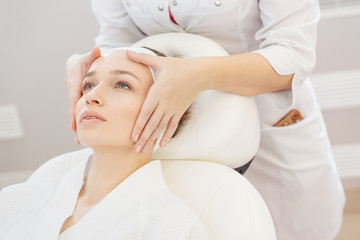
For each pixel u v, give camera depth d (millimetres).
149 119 843
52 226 847
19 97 2312
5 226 919
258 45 1136
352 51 2094
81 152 1090
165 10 1047
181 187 885
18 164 2434
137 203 820
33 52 2242
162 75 838
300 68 962
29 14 2182
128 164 875
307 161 1274
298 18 985
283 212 1352
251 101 943
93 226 806
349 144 2197
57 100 2314
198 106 935
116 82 860
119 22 1179
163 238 745
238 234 783
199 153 913
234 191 836
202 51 971
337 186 1345
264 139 1282
